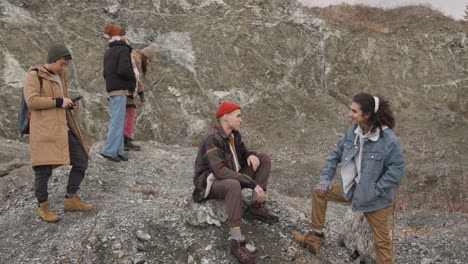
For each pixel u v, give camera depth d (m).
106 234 3.56
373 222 3.09
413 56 14.12
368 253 3.46
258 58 12.58
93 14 11.48
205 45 12.13
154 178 5.69
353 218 3.76
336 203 6.80
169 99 11.05
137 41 11.73
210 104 11.35
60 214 3.96
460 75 14.09
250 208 3.82
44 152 3.56
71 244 3.45
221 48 12.25
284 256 3.44
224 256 3.32
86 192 4.59
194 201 3.67
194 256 3.32
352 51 13.79
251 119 11.57
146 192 4.96
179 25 12.20
